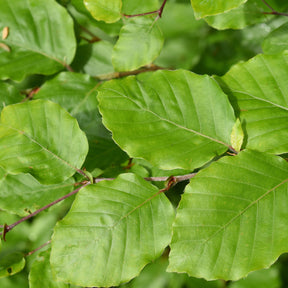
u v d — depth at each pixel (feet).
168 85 2.72
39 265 2.74
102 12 2.76
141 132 2.69
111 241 2.66
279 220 2.62
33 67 2.94
